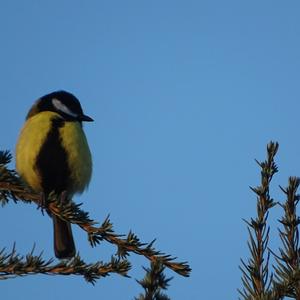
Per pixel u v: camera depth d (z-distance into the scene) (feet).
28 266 17.70
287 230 17.26
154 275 13.33
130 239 19.13
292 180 17.65
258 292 16.15
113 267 17.70
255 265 16.87
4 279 17.80
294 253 16.80
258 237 17.25
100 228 20.16
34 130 29.73
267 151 18.13
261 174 18.01
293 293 15.90
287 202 17.58
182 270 17.34
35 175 29.89
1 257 17.81
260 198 17.78
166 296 13.29
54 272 17.83
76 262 17.88
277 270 16.60
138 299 13.26
